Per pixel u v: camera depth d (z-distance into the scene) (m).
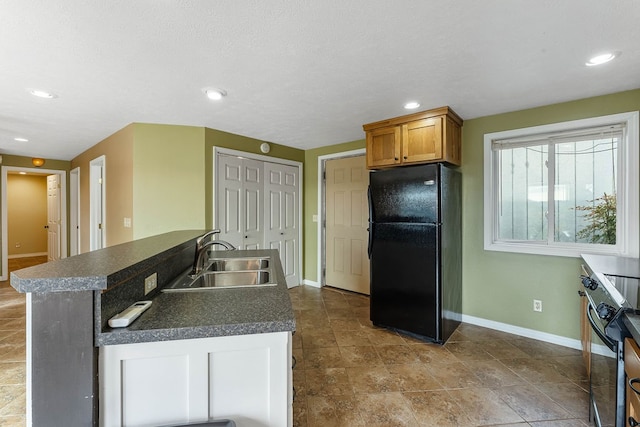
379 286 2.93
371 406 1.82
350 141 4.12
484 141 2.94
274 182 4.23
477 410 1.78
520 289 2.79
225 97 2.45
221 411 0.99
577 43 1.65
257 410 1.01
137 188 3.13
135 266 1.05
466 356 2.41
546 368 2.23
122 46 1.68
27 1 1.30
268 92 2.34
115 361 0.91
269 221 4.16
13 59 1.81
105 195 3.78
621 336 1.13
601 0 1.31
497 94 2.39
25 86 2.21
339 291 4.31
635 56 1.79
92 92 2.32
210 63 1.88
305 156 4.72
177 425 0.91
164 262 1.43
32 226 7.18
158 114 2.88
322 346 2.60
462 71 1.99
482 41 1.63
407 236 2.73
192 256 1.95
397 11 1.39
